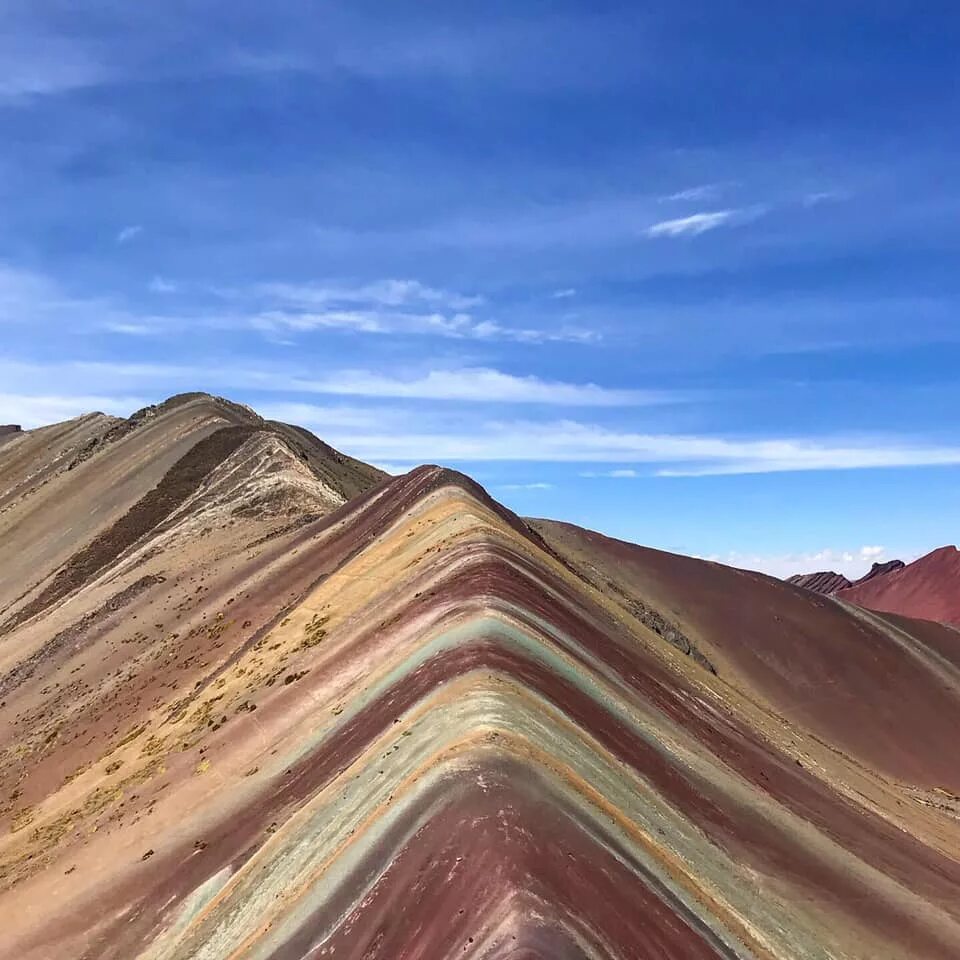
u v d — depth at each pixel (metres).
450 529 50.22
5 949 29.81
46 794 49.31
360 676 36.88
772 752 48.22
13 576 106.75
